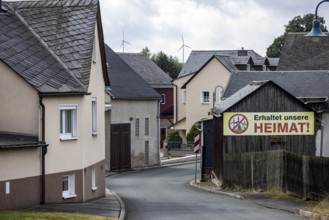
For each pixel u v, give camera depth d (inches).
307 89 1790.1
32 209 890.1
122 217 858.1
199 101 3196.4
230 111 1486.2
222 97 1936.5
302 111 1504.7
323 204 955.3
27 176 915.4
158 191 1433.3
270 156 1263.5
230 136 1485.0
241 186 1391.5
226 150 1483.8
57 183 988.6
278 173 1232.8
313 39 1063.0
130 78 2474.2
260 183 1314.0
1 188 853.2
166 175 2078.0
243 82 1953.7
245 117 1487.5
